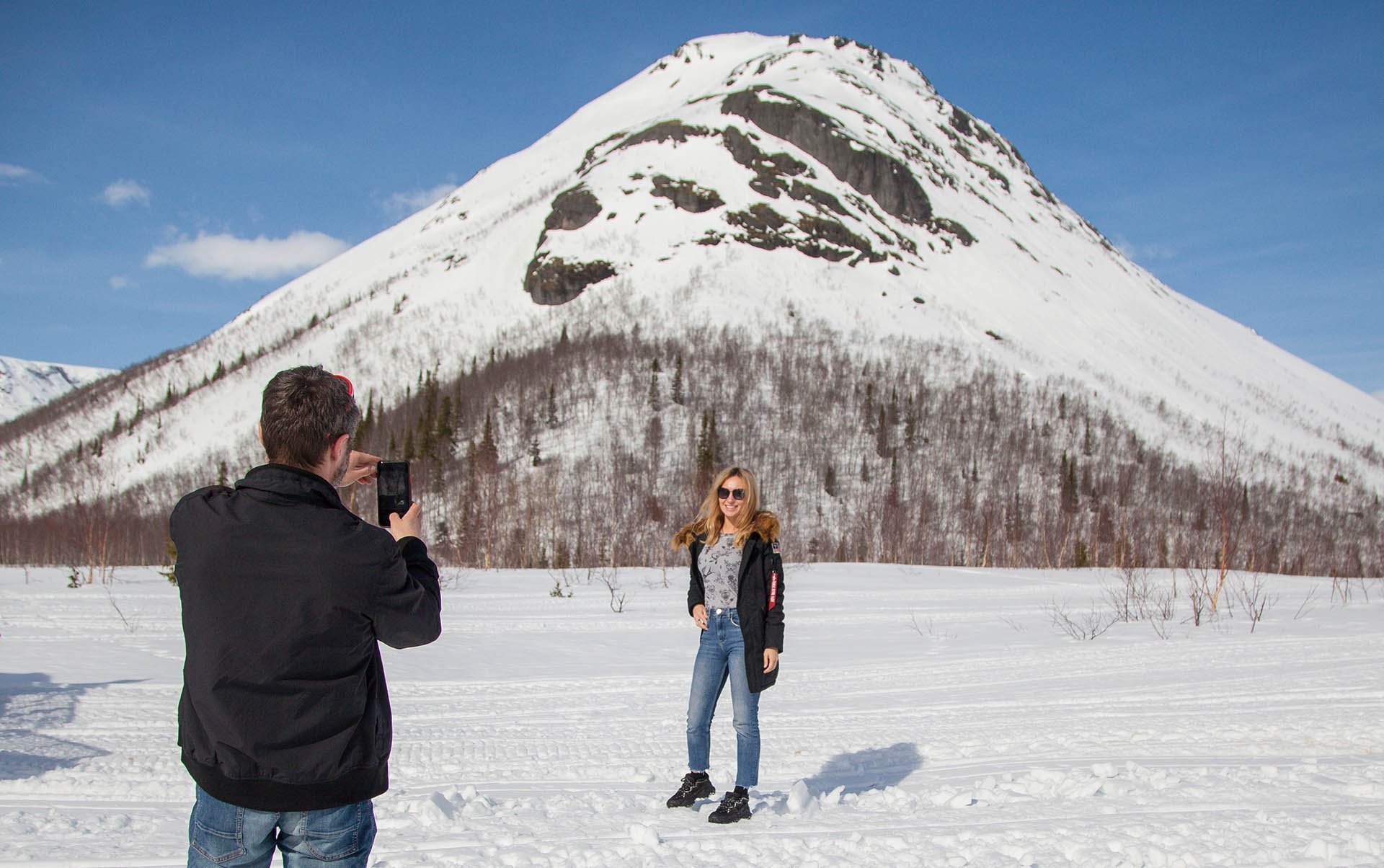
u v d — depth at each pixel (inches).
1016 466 4252.0
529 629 624.4
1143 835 159.5
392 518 101.3
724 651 195.5
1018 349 6284.5
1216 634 526.6
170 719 294.8
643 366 4953.3
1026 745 251.3
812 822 180.2
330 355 6510.8
